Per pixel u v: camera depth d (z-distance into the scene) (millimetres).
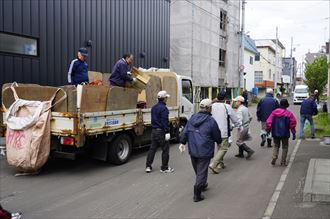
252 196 6590
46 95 8289
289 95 72375
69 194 6742
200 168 6383
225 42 35844
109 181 7656
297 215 5578
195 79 29047
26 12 11656
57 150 8273
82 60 9633
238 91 36250
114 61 16188
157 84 10742
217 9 33219
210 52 31844
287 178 7867
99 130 8312
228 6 35969
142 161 9695
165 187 7207
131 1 17328
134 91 9523
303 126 13773
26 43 11844
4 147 8578
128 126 9359
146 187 7207
